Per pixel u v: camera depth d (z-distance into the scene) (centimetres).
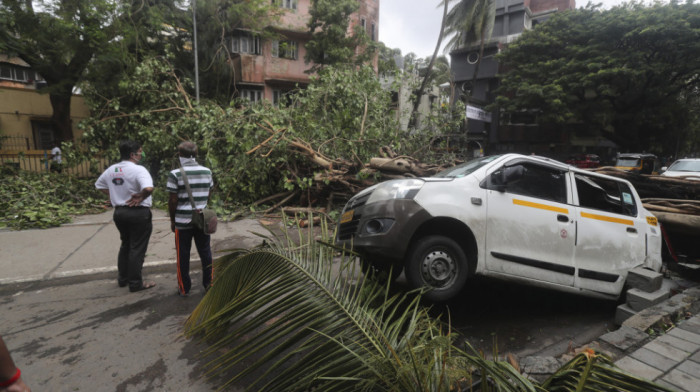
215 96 1850
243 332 210
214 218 384
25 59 1382
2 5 1141
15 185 901
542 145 3325
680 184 716
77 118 1947
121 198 401
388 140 970
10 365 108
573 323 377
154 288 435
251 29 1878
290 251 258
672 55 2298
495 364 139
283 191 915
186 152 386
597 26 2455
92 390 247
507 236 363
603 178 424
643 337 315
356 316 192
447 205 347
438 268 351
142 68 1059
